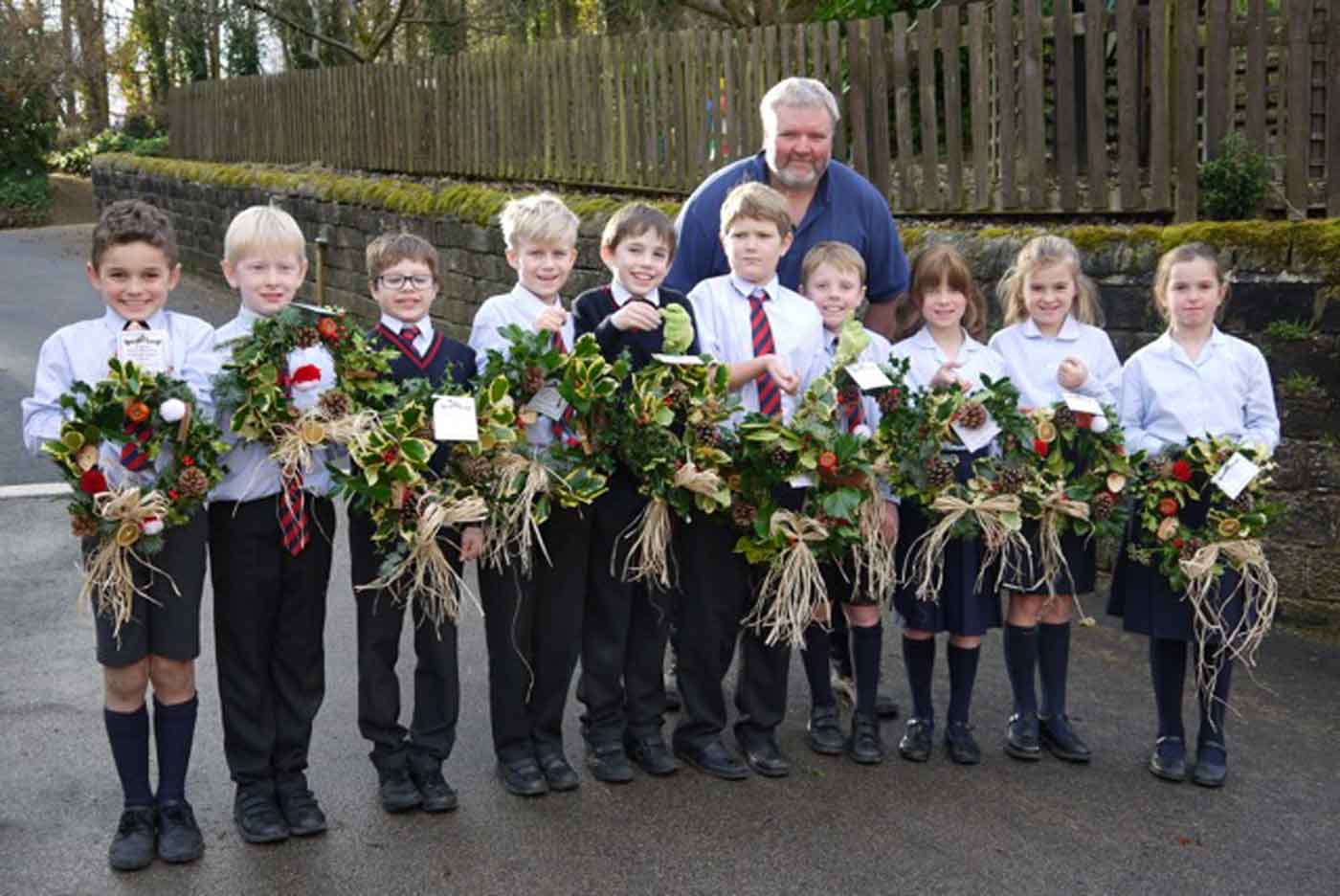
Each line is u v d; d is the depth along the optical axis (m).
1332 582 5.86
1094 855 4.09
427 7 19.70
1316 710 5.16
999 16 7.02
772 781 4.55
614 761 4.55
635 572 4.52
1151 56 6.50
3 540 7.07
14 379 10.97
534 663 4.50
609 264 4.60
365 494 4.00
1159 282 4.86
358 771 4.57
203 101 19.17
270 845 4.07
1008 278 5.20
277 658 4.18
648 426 4.29
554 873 3.94
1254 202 6.29
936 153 7.45
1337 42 6.03
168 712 4.05
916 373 4.87
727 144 8.94
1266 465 4.54
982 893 3.87
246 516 4.05
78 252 20.62
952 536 4.57
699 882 3.90
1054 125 7.26
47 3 30.66
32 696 5.14
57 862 3.96
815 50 8.12
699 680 4.64
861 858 4.05
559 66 10.80
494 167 11.94
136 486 3.86
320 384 4.10
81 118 33.31
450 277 11.30
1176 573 4.50
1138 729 5.00
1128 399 4.87
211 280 17.39
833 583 4.79
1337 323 5.76
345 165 15.09
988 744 4.88
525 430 4.39
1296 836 4.22
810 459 4.36
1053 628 4.79
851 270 4.79
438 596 4.19
